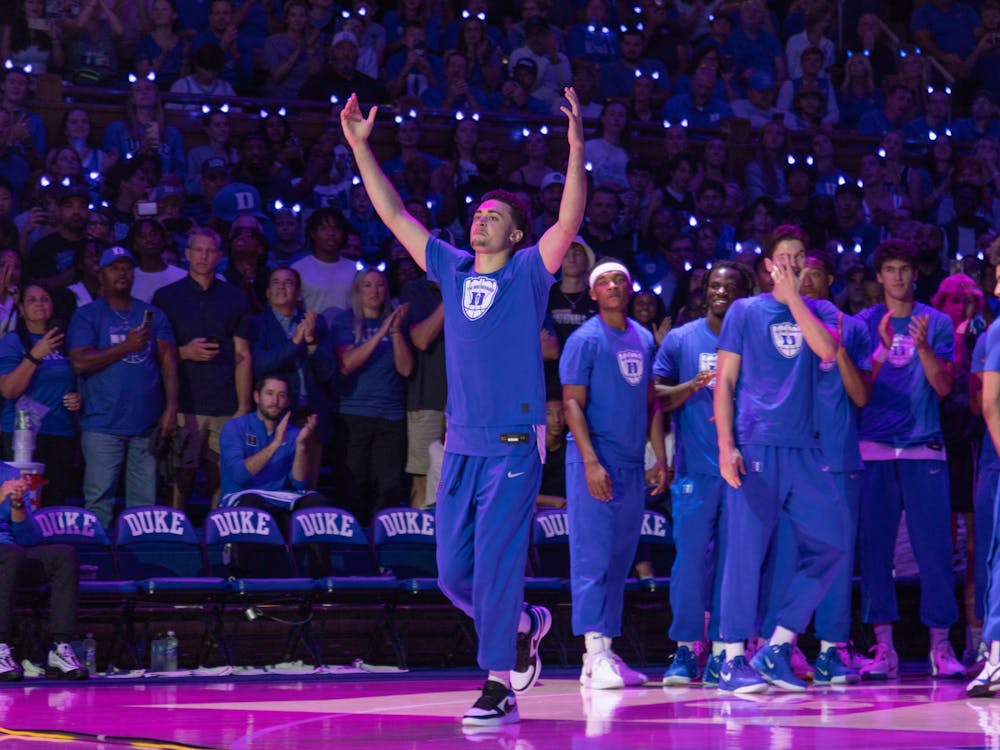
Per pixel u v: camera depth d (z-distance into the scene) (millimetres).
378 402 15180
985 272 18750
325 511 13812
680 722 8000
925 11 26406
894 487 12023
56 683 11367
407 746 6820
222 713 8609
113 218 16750
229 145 19516
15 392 13734
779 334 10008
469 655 14273
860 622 15141
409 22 22625
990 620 9758
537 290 8188
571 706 9141
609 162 21188
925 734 7254
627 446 11000
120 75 20250
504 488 8070
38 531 12695
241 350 14875
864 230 21219
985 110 24453
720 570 11156
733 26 24984
